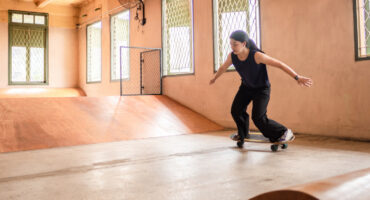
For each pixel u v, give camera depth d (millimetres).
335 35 4082
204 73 6105
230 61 3180
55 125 4336
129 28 8352
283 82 4734
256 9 5152
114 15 8992
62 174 2252
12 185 1957
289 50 4633
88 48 10711
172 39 7094
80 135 4133
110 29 9180
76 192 1780
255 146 3484
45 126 4238
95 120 4809
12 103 4848
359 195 533
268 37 4930
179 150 3287
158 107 6105
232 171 2252
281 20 4734
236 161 2635
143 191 1773
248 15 5312
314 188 536
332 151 3076
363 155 2830
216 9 5887
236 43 2875
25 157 2986
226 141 3951
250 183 1900
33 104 4980
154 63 7473
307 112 4418
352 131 3900
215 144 3695
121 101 6016
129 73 8422
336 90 4074
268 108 4965
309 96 4387
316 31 4297
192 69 6512
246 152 3094
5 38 10086
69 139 3943
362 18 3861
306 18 4410
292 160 2639
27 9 10406
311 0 4348
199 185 1881
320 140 3883
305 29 4426
